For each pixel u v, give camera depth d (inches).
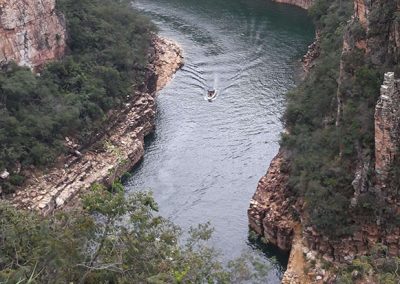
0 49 2549.2
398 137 1729.8
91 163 2576.3
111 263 1248.2
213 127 2962.6
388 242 1801.2
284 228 2079.2
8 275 1122.7
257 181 2529.5
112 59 3026.6
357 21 1941.4
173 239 1405.0
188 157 2728.8
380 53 1847.9
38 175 2413.9
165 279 1214.3
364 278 1593.3
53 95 2674.7
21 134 2437.3
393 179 1768.0
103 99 2778.1
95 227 1311.5
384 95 1697.8
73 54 2967.5
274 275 2022.6
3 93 2488.9
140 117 2881.4
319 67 2445.9
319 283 1868.8
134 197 1350.9
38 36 2741.1
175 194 2475.4
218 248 2149.4
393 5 1804.9
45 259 1176.8
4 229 1295.5
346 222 1860.2
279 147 2669.8
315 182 1919.3
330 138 2016.5
